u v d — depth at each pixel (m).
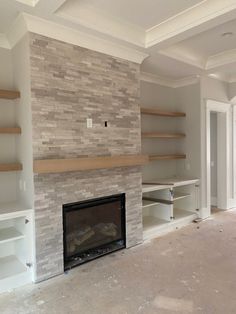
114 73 3.40
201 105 4.86
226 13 2.57
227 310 2.24
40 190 2.73
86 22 2.75
